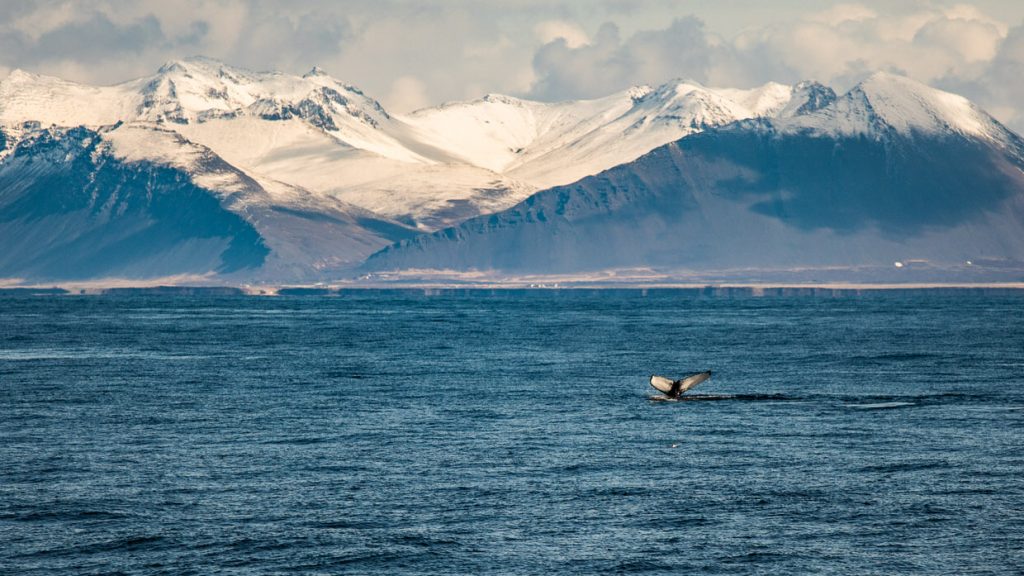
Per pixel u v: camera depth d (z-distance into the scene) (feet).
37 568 495.41
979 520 558.56
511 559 504.43
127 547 523.29
